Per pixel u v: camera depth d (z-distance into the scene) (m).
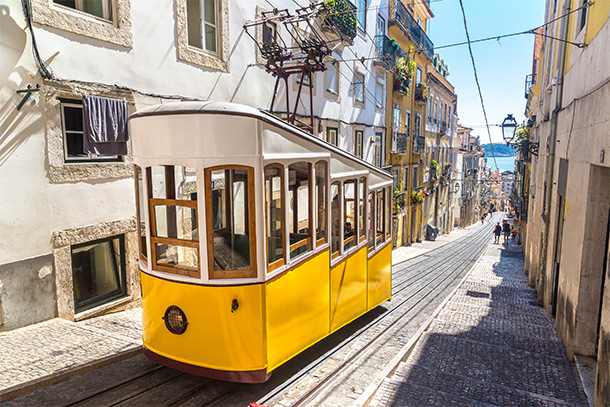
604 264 5.77
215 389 4.65
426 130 27.77
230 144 4.17
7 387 4.27
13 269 5.93
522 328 7.78
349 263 6.48
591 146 5.80
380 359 5.90
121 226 7.47
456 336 7.02
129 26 7.29
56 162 6.40
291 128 4.80
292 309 4.87
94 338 5.81
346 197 6.34
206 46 9.18
